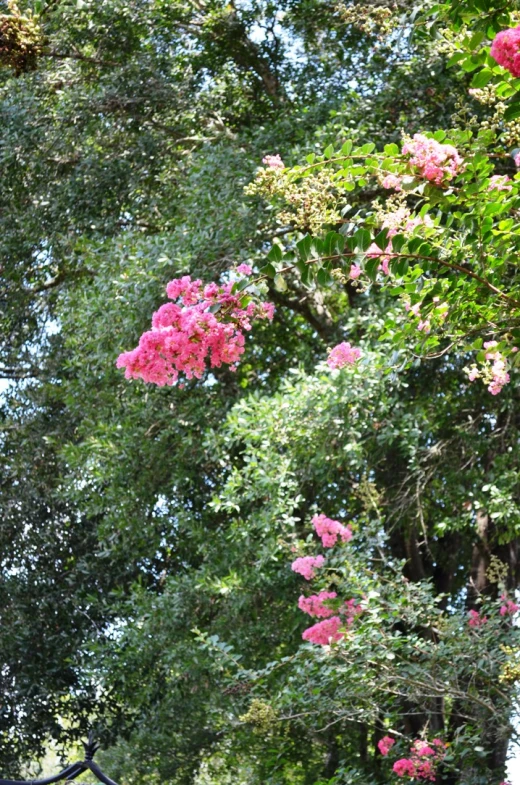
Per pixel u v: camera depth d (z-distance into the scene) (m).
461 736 6.21
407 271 3.68
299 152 7.50
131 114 9.25
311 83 9.18
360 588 6.14
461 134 3.55
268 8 9.20
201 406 8.15
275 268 3.45
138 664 8.25
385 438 6.93
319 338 9.30
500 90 3.36
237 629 7.39
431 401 7.46
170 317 3.69
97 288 8.24
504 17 3.10
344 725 8.14
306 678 6.11
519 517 6.60
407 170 3.49
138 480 8.20
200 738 8.48
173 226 8.70
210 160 7.89
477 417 7.47
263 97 9.82
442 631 6.07
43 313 10.59
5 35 3.93
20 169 9.46
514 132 3.49
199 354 3.67
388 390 6.88
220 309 3.60
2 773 10.21
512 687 5.98
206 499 8.67
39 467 10.13
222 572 7.68
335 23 8.59
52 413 10.30
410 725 7.86
